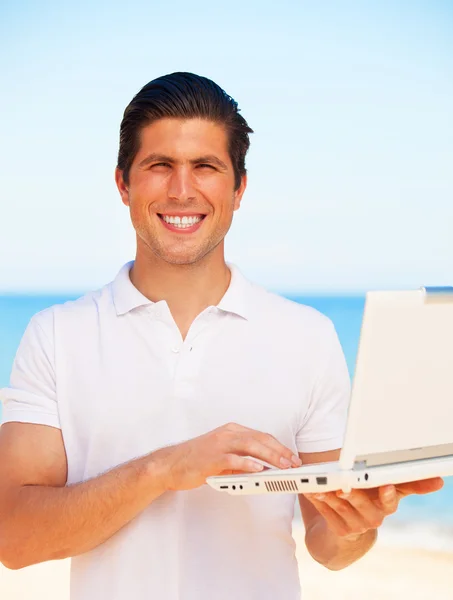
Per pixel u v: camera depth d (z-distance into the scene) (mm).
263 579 1815
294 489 1453
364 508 1497
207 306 1887
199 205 1801
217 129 1817
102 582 1756
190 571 1767
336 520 1596
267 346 1887
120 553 1754
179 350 1835
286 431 1884
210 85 1846
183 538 1772
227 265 1987
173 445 1649
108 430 1809
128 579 1747
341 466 1392
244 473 1639
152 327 1843
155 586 1746
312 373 1917
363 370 1351
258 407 1857
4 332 30891
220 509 1794
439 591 6637
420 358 1417
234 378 1849
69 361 1842
